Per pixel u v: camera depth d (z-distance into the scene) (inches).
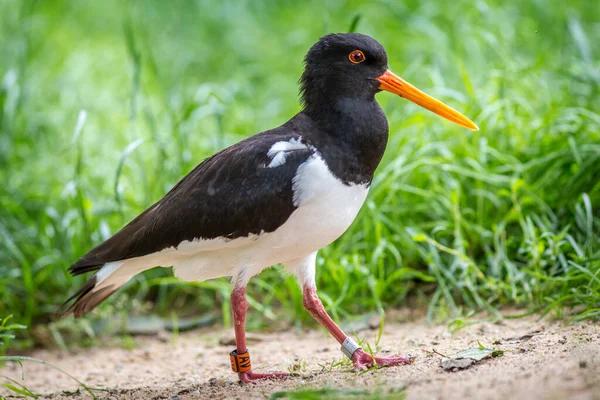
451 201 458.3
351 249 464.4
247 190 332.5
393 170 475.5
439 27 633.6
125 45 772.6
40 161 579.2
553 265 411.2
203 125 597.0
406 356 342.6
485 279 421.4
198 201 339.6
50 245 504.1
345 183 334.3
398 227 455.8
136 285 502.6
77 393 357.7
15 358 337.7
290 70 717.3
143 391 350.9
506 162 467.2
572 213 437.7
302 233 334.6
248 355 346.3
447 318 422.0
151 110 614.5
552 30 645.3
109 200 522.6
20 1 781.3
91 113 645.9
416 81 574.9
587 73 499.2
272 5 831.7
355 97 345.7
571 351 311.1
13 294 489.4
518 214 441.4
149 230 348.8
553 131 475.8
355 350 346.6
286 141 336.2
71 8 852.0
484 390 269.1
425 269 463.5
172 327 476.1
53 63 738.2
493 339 363.9
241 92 647.8
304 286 358.0
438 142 484.7
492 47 558.6
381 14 705.6
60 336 472.4
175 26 808.9
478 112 482.3
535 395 256.4
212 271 352.8
